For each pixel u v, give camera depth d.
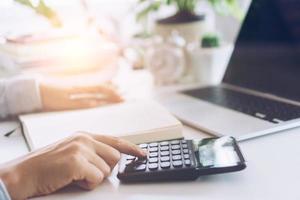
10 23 1.05
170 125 0.57
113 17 1.22
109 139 0.50
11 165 0.45
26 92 0.77
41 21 1.06
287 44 0.73
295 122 0.58
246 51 0.84
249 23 0.85
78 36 0.93
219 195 0.39
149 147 0.51
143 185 0.43
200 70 0.95
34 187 0.42
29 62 0.89
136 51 1.06
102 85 0.81
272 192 0.39
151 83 0.93
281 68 0.74
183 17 0.98
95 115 0.67
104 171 0.45
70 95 0.79
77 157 0.44
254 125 0.58
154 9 1.07
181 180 0.44
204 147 0.49
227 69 0.89
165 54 0.94
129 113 0.66
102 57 0.92
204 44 0.94
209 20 1.12
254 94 0.77
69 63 0.90
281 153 0.49
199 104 0.73
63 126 0.62
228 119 0.62
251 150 0.51
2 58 0.91
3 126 0.71
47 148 0.47
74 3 1.11
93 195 0.42
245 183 0.42
